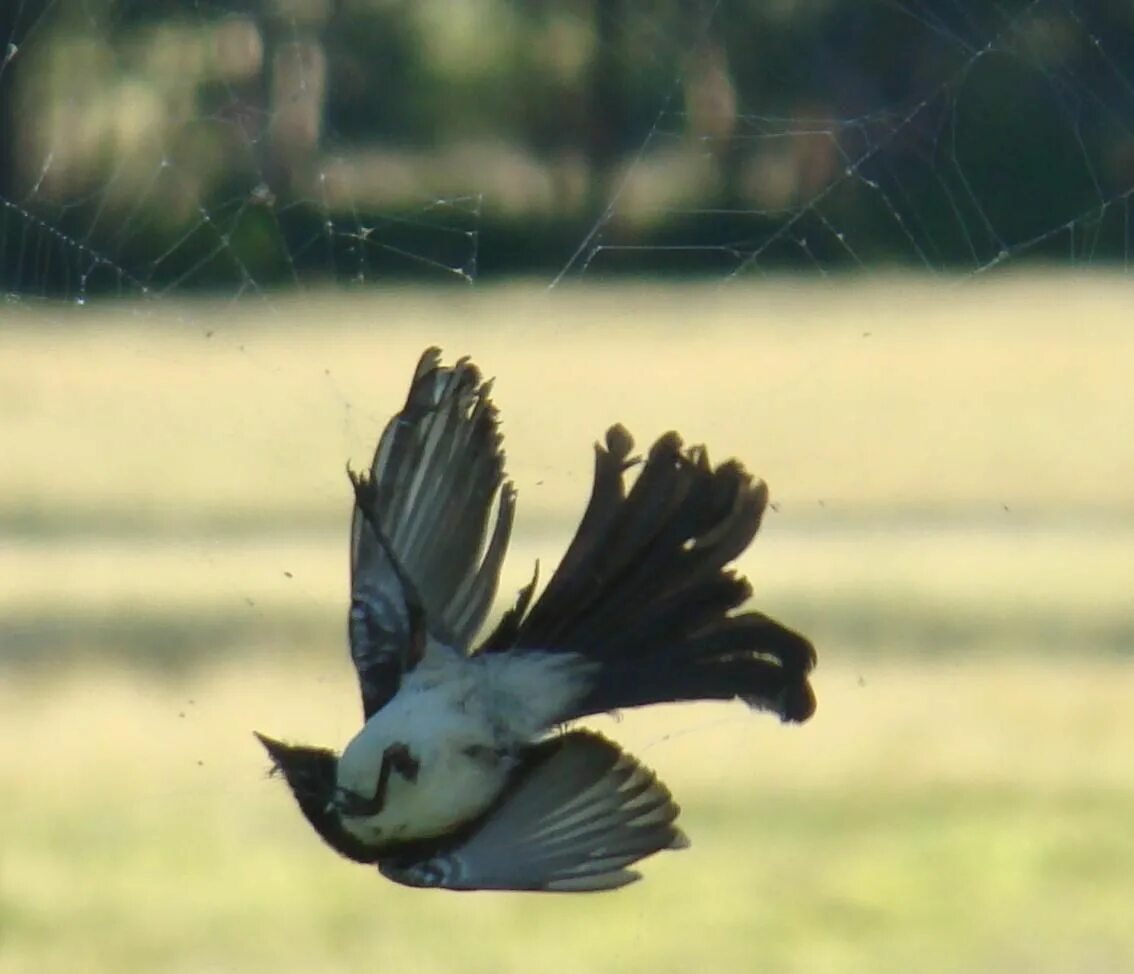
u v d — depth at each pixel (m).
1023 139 17.53
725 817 11.59
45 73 18.92
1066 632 14.13
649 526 5.67
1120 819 11.41
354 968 10.15
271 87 19.84
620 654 5.63
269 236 18.86
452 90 22.47
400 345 18.33
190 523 16.19
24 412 17.59
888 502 17.06
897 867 11.07
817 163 19.41
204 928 10.38
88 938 10.41
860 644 13.81
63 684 13.02
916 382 18.66
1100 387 18.55
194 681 13.06
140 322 18.11
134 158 18.81
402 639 5.75
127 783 11.88
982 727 12.61
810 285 19.19
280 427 17.38
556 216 20.30
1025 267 18.14
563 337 18.83
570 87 22.31
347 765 5.54
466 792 5.53
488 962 10.29
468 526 5.81
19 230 17.84
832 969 10.20
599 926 10.55
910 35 19.00
